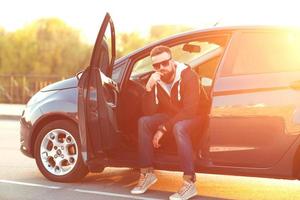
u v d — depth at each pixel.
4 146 9.37
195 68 6.26
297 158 5.12
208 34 5.46
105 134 5.64
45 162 6.19
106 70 5.83
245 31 5.34
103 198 5.46
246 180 6.56
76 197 5.50
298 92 5.02
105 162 5.75
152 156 5.51
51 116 6.16
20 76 20.92
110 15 5.58
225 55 5.33
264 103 5.10
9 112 15.92
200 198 5.58
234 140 5.20
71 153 6.11
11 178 6.42
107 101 5.67
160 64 5.38
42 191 5.74
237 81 5.22
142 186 5.62
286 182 6.47
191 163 5.27
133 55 5.88
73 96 6.04
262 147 5.12
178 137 5.26
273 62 5.20
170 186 6.08
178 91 5.41
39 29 38.81
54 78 20.86
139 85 5.93
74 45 37.47
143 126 5.48
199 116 5.39
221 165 5.27
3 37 38.72
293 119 5.02
